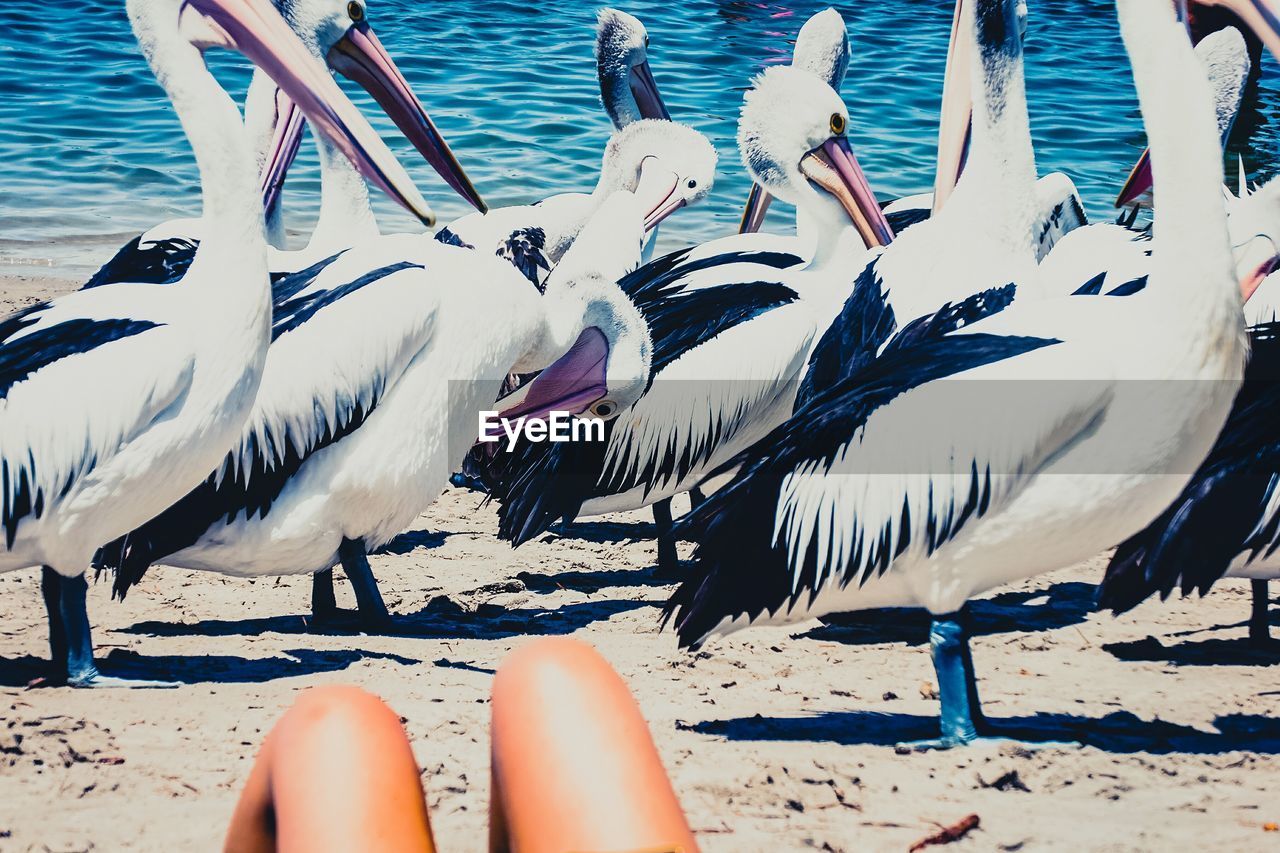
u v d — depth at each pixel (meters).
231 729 4.52
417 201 6.08
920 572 4.57
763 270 8.14
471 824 3.64
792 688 5.38
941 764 4.31
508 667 1.16
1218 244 4.25
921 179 18.23
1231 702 5.16
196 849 3.46
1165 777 4.18
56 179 17.80
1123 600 5.23
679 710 5.00
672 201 10.57
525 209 10.30
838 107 8.45
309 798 1.07
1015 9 6.50
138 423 5.00
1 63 22.50
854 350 6.70
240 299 5.13
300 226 16.06
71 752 4.14
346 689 1.19
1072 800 3.98
